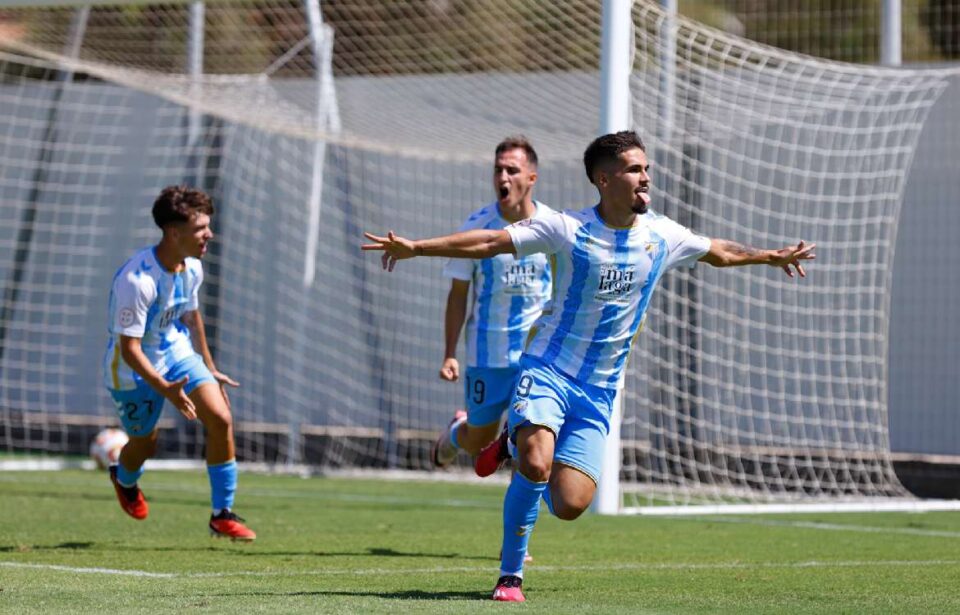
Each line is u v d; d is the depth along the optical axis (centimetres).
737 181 4194
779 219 4503
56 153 5712
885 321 4203
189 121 5534
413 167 5234
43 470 4953
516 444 1836
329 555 2466
